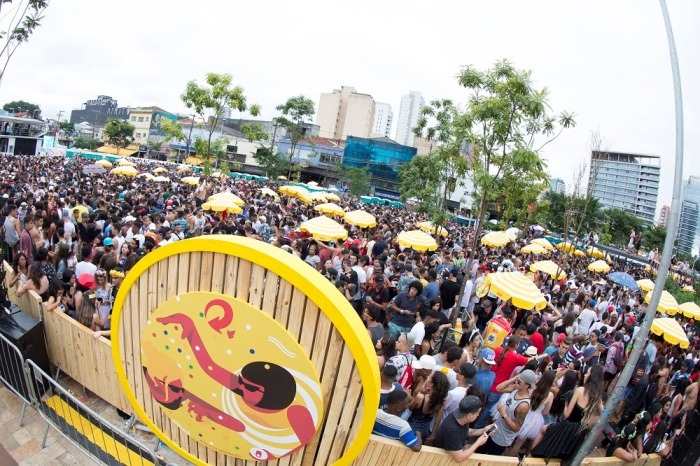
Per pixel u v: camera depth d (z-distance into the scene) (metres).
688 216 90.00
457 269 12.82
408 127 140.12
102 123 126.75
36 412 5.71
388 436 4.38
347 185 63.72
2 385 6.16
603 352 9.83
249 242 3.85
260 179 54.00
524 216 29.50
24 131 53.91
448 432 4.43
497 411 5.50
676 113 4.66
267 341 3.84
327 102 97.81
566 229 23.23
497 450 5.34
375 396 3.54
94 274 6.79
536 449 5.09
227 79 22.94
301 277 3.58
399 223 25.58
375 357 3.64
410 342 6.27
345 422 3.75
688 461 6.30
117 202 17.34
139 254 8.92
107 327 6.37
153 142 83.56
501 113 9.52
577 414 5.61
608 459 5.33
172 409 4.50
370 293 9.23
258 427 4.08
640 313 16.33
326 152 70.62
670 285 23.58
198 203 19.83
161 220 13.34
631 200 81.94
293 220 18.33
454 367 5.86
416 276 10.87
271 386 3.92
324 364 3.71
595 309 14.64
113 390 5.62
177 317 4.23
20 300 6.92
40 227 10.51
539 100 9.20
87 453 4.98
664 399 7.20
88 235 10.71
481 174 9.54
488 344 7.37
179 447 4.69
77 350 5.87
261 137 30.80
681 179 4.55
